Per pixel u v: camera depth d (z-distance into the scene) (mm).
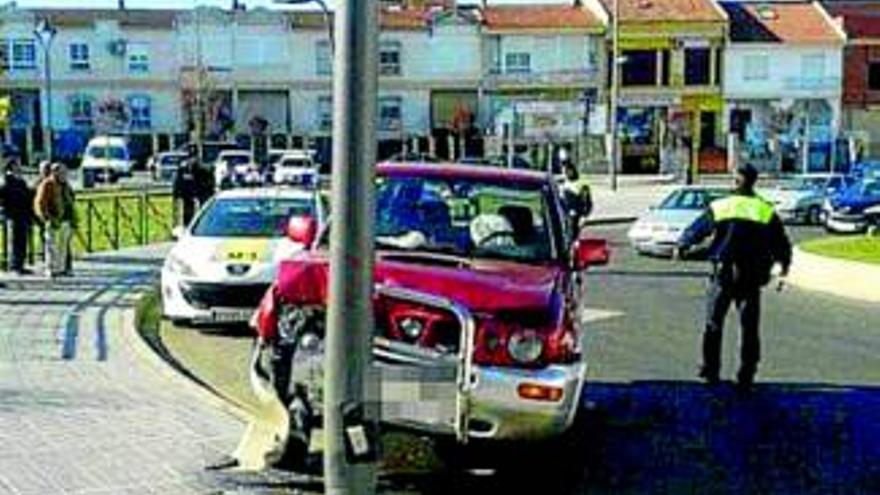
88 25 80500
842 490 9367
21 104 79750
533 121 77000
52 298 17875
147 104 81188
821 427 11500
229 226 17719
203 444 9469
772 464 10102
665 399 12672
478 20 81562
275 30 81375
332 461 5387
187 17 81438
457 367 8477
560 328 8984
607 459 10156
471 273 9227
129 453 9164
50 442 9414
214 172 39781
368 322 5387
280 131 81625
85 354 13094
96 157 67188
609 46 80750
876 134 82812
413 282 8805
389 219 10641
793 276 24156
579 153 77188
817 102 82188
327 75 81812
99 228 29453
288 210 18250
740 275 13219
